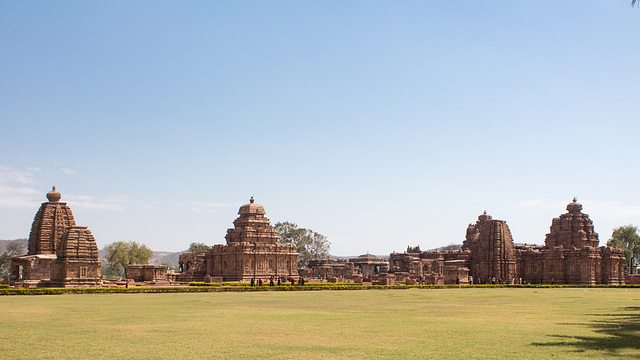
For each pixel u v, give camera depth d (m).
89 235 74.94
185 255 130.12
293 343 25.00
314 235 193.25
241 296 62.44
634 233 169.00
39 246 83.94
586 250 119.62
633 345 24.44
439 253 162.25
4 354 22.19
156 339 26.12
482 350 23.19
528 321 34.66
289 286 80.06
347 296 64.44
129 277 98.62
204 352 22.69
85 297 57.66
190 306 45.97
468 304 51.06
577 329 30.23
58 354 22.19
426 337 26.95
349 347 23.95
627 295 70.88
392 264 163.88
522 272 128.75
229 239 127.38
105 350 23.09
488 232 122.00
